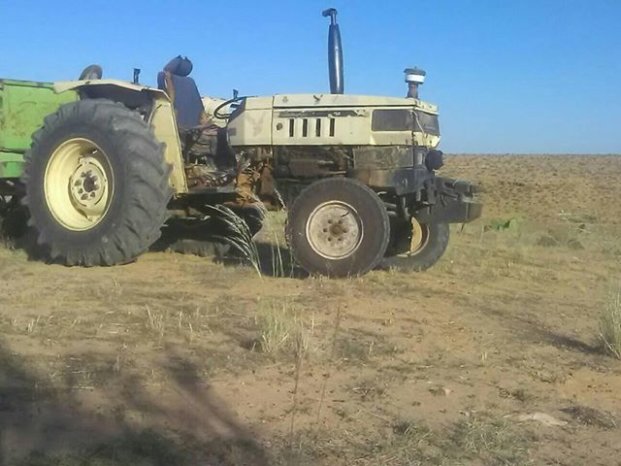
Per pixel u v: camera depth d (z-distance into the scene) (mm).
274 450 3861
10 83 9312
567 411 4688
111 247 8102
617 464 3996
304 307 6770
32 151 8477
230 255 9375
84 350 5184
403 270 9141
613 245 14219
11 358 4891
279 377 4918
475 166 39938
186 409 4297
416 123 8070
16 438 3764
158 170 8094
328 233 7965
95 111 8242
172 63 9297
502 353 5801
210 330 5844
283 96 8359
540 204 24000
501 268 10078
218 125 9484
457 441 4113
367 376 5043
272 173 8609
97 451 3684
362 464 3791
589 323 7078
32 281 7465
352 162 8227
